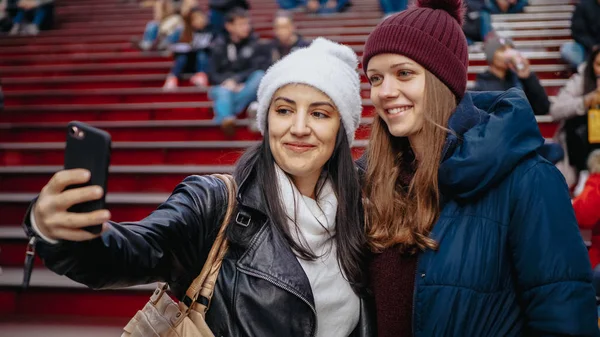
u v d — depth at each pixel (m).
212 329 1.38
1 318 3.04
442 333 1.33
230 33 5.94
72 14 10.69
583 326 1.28
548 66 5.80
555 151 1.50
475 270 1.34
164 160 4.77
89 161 1.00
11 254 3.53
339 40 7.17
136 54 7.60
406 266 1.49
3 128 5.43
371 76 1.58
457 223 1.39
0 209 3.99
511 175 1.37
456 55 1.51
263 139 1.54
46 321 3.00
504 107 1.41
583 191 2.51
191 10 7.22
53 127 5.38
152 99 6.07
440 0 1.56
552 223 1.32
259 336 1.36
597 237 2.58
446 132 1.49
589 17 5.63
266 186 1.47
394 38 1.49
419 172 1.49
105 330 2.87
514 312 1.37
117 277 1.20
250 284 1.38
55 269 1.07
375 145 1.65
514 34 6.86
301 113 1.45
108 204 3.86
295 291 1.38
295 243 1.43
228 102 5.23
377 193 1.58
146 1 10.91
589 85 3.58
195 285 1.38
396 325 1.48
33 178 4.42
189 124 5.15
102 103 6.14
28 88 6.76
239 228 1.43
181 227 1.34
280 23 5.80
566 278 1.29
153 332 1.37
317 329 1.46
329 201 1.54
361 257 1.54
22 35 9.30
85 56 7.64
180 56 6.56
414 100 1.51
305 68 1.45
